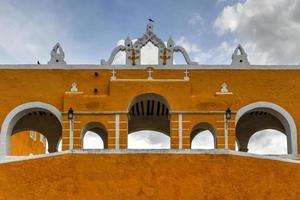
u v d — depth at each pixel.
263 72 32.69
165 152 24.33
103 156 24.22
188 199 23.70
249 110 32.22
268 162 24.31
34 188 23.78
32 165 24.06
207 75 32.50
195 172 24.06
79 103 30.92
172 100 31.11
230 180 23.98
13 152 40.56
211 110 30.89
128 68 32.62
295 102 32.34
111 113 30.81
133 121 38.97
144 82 31.30
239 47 33.19
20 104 32.06
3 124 31.70
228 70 32.62
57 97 32.19
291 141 31.75
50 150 38.22
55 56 32.78
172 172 24.06
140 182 23.91
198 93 32.22
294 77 32.66
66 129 30.66
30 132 46.25
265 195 23.86
